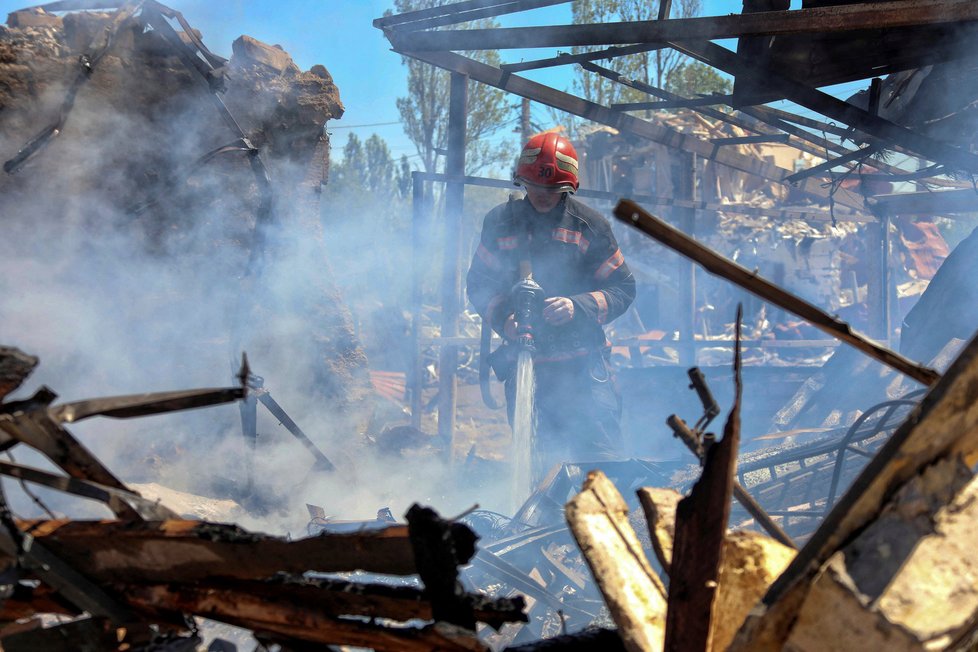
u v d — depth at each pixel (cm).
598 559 149
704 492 132
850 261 2045
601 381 508
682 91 2088
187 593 136
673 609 131
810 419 640
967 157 597
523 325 475
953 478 120
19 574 132
